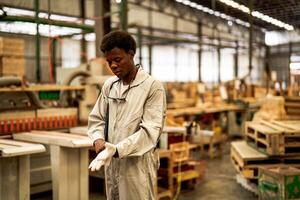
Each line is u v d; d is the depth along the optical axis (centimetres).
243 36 1630
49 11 561
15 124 409
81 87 461
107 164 174
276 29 1608
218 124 801
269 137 437
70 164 362
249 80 1312
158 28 1359
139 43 1092
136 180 192
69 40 1359
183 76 1811
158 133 191
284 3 1020
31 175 428
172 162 438
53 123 441
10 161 315
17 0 580
